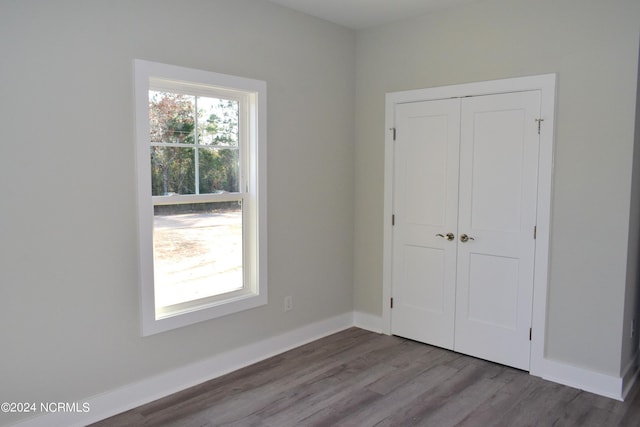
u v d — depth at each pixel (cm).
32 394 235
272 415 265
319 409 272
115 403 265
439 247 363
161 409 271
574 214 296
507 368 329
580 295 296
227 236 327
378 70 392
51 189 235
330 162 392
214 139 315
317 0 331
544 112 303
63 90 236
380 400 283
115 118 256
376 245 405
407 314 387
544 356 313
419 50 365
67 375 246
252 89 323
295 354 356
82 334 251
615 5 274
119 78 256
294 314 371
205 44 295
